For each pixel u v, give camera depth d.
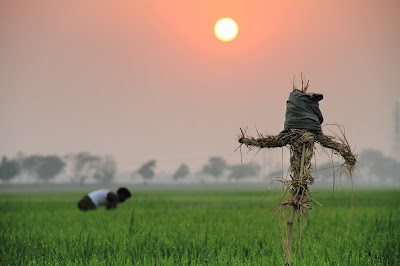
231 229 13.07
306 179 7.11
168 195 63.50
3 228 14.05
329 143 7.27
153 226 13.84
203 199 45.25
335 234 12.35
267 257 8.98
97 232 12.36
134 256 9.26
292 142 7.31
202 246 10.40
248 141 7.36
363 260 8.59
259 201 37.34
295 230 12.81
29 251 9.92
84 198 23.06
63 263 8.66
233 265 8.12
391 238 11.08
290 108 7.39
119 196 24.44
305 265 7.75
